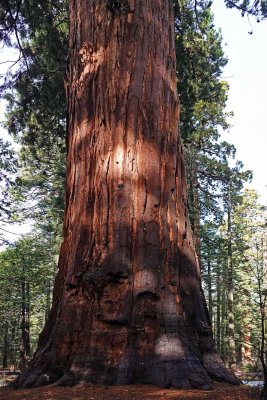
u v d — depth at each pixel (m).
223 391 5.42
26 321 30.72
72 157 7.61
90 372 5.79
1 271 28.69
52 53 16.78
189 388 5.57
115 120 7.27
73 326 6.24
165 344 5.96
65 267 7.03
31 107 18.12
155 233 6.70
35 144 22.97
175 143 7.62
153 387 5.56
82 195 7.11
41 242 33.59
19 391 5.59
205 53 17.62
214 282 29.91
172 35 8.45
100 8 7.96
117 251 6.47
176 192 7.40
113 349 6.00
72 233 7.02
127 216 6.70
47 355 6.19
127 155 7.04
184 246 7.12
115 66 7.56
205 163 24.38
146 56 7.68
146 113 7.36
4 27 15.20
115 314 6.15
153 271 6.44
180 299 6.59
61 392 5.31
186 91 17.75
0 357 44.72
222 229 26.72
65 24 16.80
